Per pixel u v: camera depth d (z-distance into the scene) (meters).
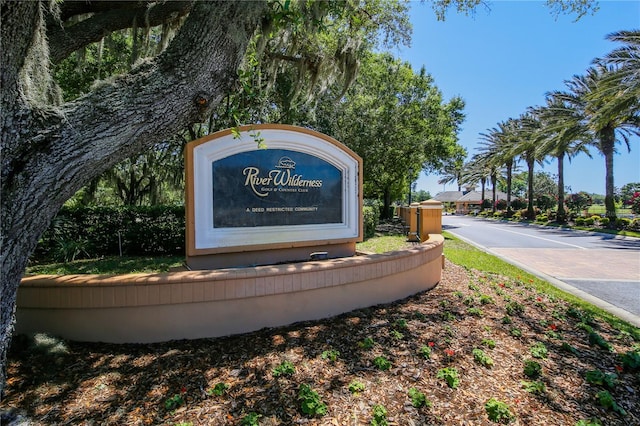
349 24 8.54
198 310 3.33
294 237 5.26
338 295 3.99
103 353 3.01
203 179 4.55
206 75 2.64
